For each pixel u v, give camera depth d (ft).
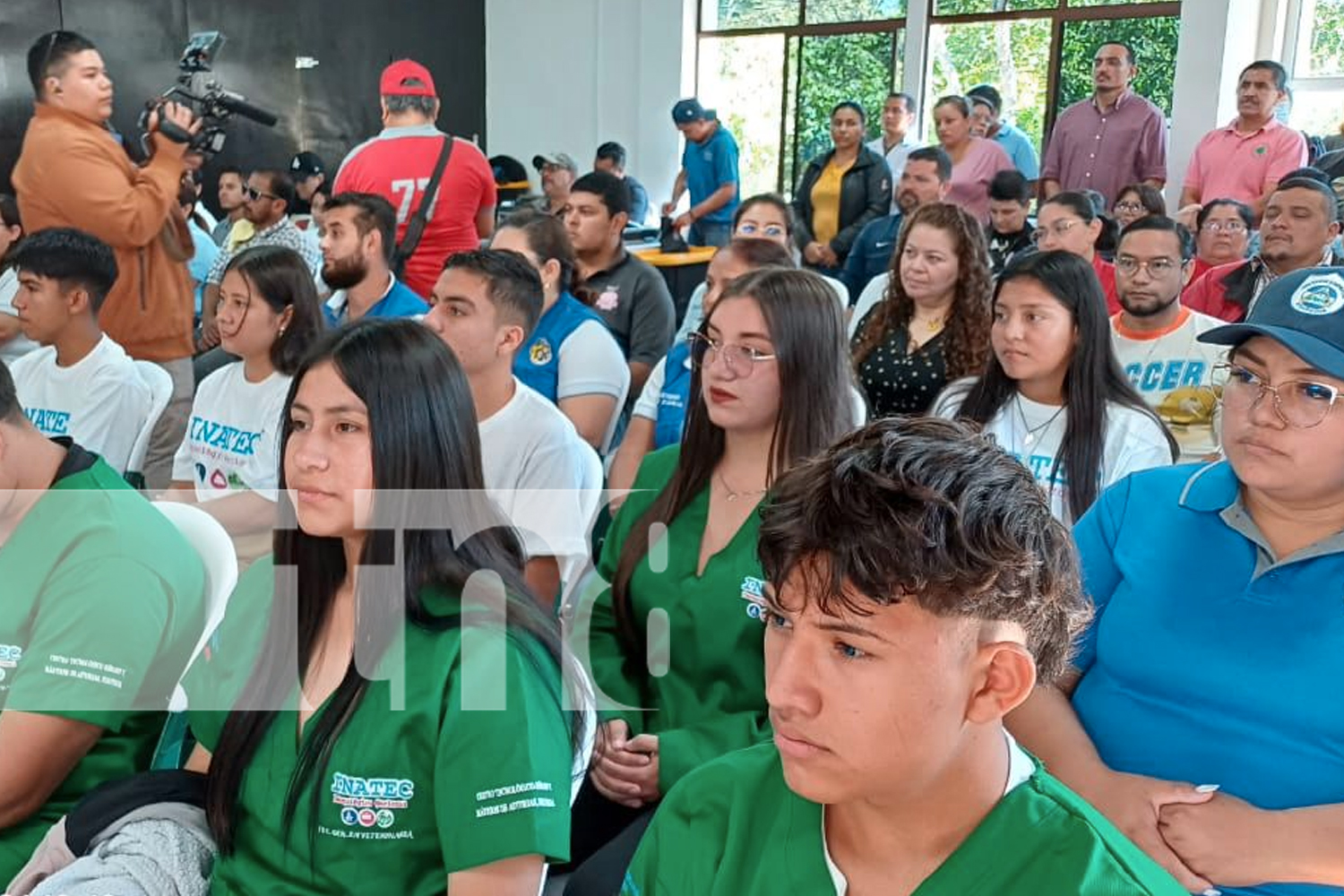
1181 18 20.80
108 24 24.59
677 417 9.04
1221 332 3.80
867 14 25.58
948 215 9.30
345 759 3.76
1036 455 6.96
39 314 8.24
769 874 2.78
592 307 11.80
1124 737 4.08
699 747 5.16
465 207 12.91
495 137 31.73
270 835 3.91
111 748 4.68
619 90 29.30
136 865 3.92
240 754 3.98
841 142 19.21
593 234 11.82
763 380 5.38
